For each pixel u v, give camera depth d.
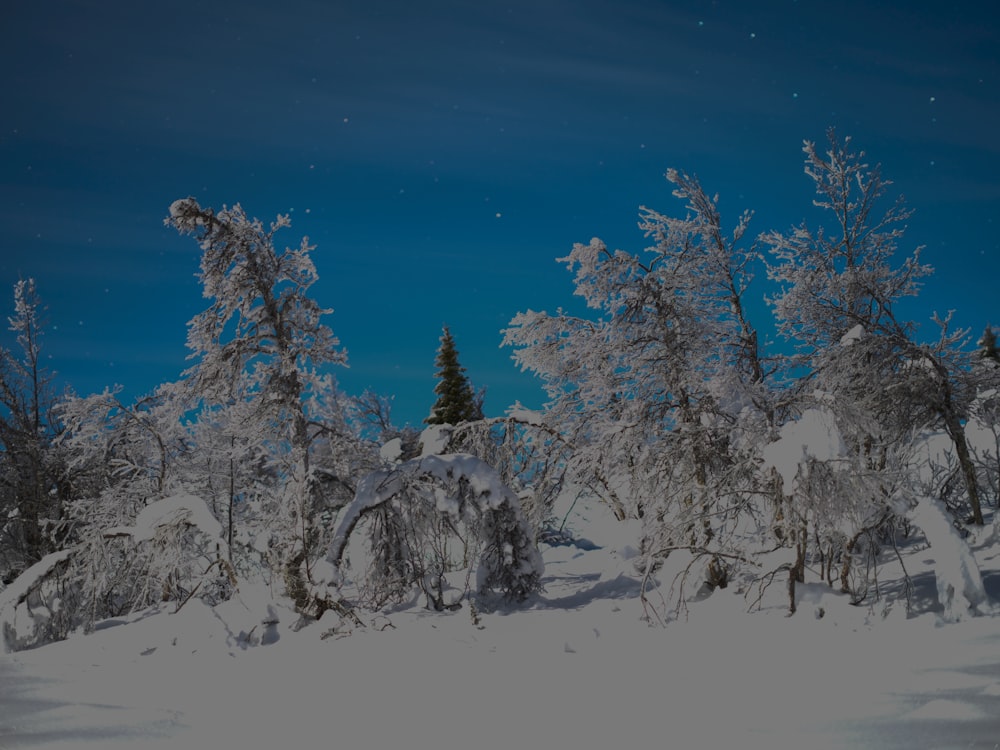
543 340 22.80
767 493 16.59
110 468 26.09
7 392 27.20
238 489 24.84
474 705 10.55
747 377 21.39
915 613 14.60
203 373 20.47
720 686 10.86
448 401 39.34
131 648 16.27
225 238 20.36
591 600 19.56
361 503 19.83
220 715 10.37
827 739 7.67
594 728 8.95
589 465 20.88
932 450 25.06
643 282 19.64
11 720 9.85
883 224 23.86
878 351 20.83
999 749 6.80
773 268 24.28
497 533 20.14
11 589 18.16
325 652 15.34
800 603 15.61
